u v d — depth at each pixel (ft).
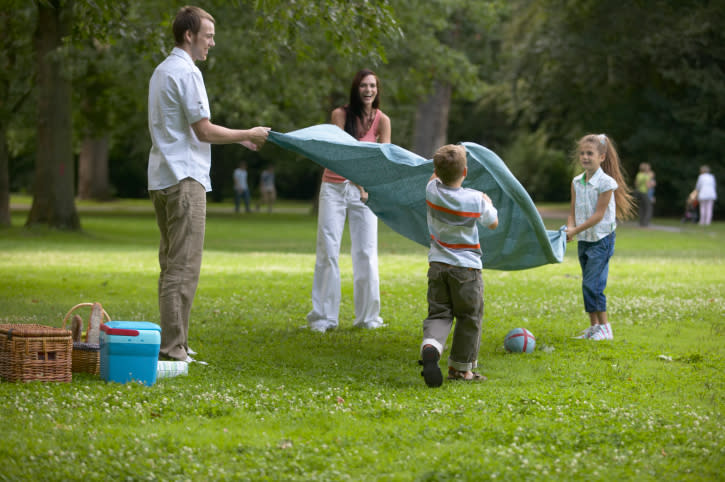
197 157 29.55
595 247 37.04
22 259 71.77
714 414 22.93
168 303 29.27
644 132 174.19
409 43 125.39
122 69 109.50
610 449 19.63
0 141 113.50
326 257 39.17
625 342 35.63
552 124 191.83
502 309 45.70
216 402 23.44
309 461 18.38
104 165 224.74
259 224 141.08
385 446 19.63
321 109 140.56
